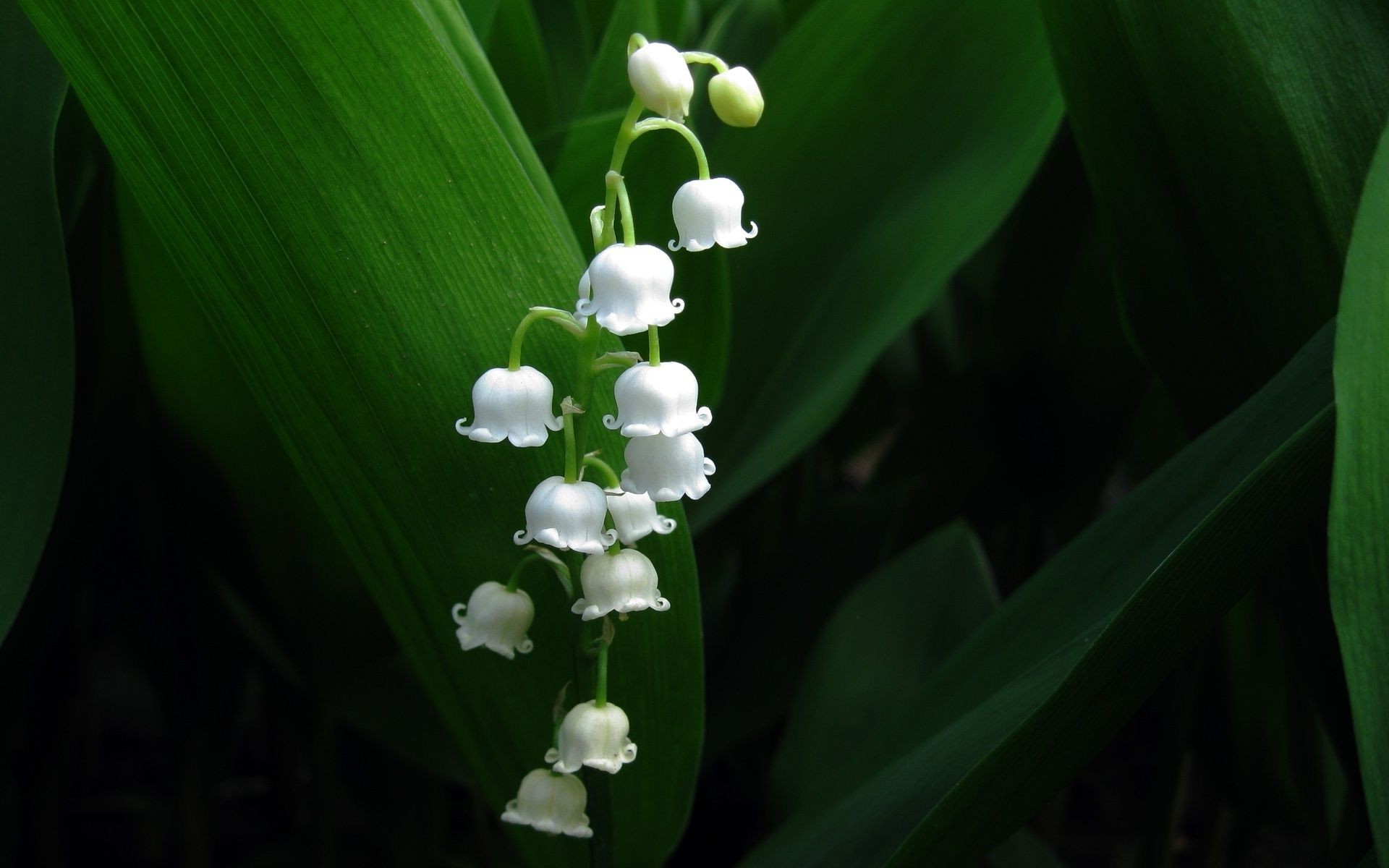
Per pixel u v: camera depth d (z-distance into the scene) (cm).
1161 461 35
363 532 23
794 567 34
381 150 21
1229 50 23
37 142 22
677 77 19
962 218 26
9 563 22
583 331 21
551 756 22
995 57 27
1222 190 23
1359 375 19
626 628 23
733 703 31
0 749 27
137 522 29
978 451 35
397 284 21
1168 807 29
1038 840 30
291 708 31
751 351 28
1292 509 20
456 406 22
